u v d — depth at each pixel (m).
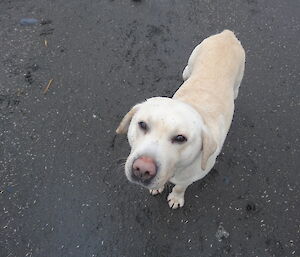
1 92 0.74
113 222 0.61
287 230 0.62
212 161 0.56
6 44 0.80
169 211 0.62
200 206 0.63
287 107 0.75
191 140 0.47
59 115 0.71
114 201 0.63
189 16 0.87
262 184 0.66
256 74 0.79
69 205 0.62
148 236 0.60
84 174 0.65
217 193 0.64
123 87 0.75
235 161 0.68
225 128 0.58
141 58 0.80
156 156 0.44
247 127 0.72
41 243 0.58
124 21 0.85
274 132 0.72
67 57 0.79
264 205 0.64
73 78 0.76
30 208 0.61
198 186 0.65
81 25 0.84
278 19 0.89
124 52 0.80
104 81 0.76
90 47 0.81
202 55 0.63
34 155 0.66
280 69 0.80
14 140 0.68
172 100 0.49
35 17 0.85
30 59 0.79
